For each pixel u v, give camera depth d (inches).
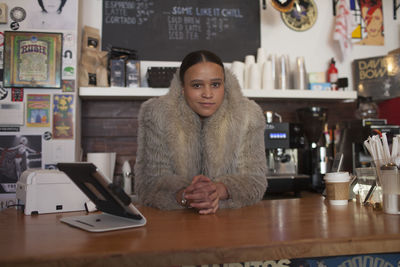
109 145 96.5
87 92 86.3
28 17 82.5
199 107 51.4
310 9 110.0
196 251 24.7
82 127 95.4
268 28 107.6
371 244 27.4
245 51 105.8
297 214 39.3
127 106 97.3
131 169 96.3
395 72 102.6
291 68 107.1
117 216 38.7
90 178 32.6
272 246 25.8
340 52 110.0
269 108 104.3
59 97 82.0
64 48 83.2
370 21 111.8
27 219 40.3
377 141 42.2
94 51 91.0
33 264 23.1
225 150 52.4
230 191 46.1
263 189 50.4
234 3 106.9
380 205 41.6
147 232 30.8
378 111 101.0
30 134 80.4
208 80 50.0
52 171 47.6
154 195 48.1
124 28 100.8
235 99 53.8
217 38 105.0
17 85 80.0
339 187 46.3
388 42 112.1
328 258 31.6
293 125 88.9
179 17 103.9
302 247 26.3
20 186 47.9
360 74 107.0
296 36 108.5
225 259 25.1
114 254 23.9
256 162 52.8
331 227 31.5
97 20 99.9
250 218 37.3
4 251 24.7
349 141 93.0
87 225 33.8
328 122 106.5
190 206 45.4
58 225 35.6
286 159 93.0
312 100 105.3
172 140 52.1
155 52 101.8
